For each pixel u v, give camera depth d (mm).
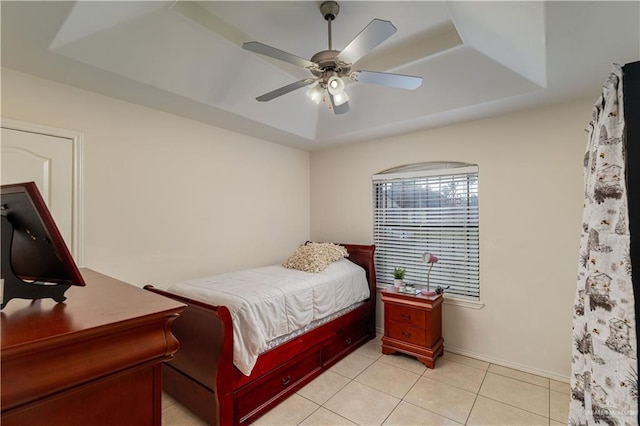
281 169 4133
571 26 1552
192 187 3125
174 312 821
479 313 3133
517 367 2914
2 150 2062
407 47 2518
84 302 891
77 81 2277
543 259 2809
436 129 3408
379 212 3924
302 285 2791
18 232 856
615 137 1277
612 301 1230
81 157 2391
